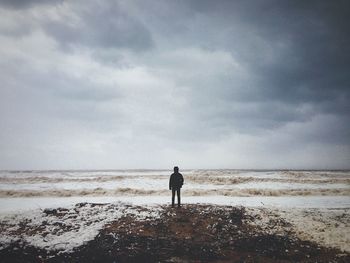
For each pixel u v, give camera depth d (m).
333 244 11.70
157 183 37.94
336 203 21.39
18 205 20.53
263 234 12.83
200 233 12.80
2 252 10.81
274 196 25.94
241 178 39.03
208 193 26.81
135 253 10.84
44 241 11.81
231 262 10.11
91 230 12.84
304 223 14.12
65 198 24.81
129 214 14.84
